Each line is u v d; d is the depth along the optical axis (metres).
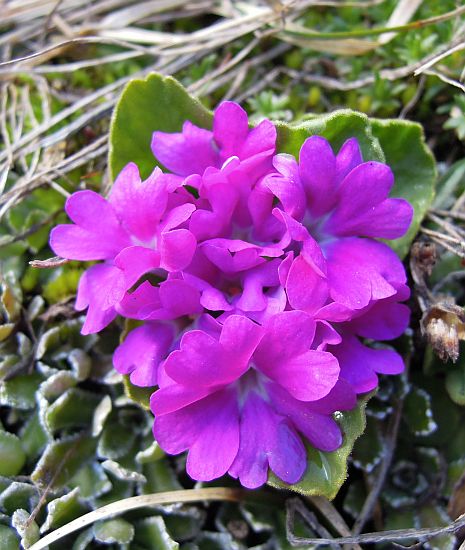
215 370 0.06
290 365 0.06
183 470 0.08
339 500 0.08
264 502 0.08
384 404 0.08
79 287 0.07
